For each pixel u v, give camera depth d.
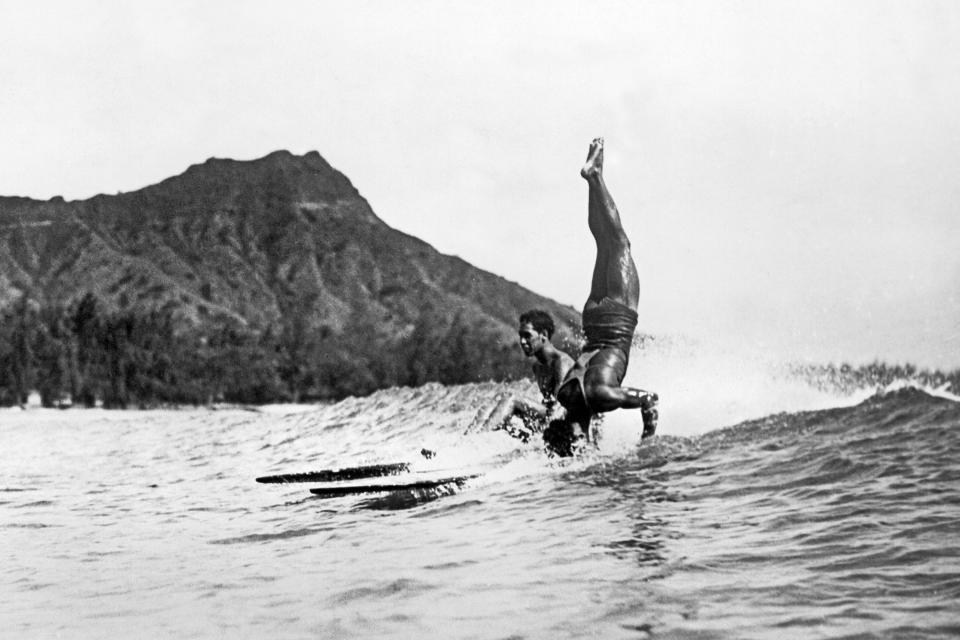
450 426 19.78
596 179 13.88
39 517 13.31
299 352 114.38
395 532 9.62
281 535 10.20
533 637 5.78
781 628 5.64
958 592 6.04
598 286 13.76
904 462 10.10
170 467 20.45
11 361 85.81
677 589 6.59
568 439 13.23
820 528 8.01
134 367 89.50
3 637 6.54
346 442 21.06
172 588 7.84
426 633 6.00
